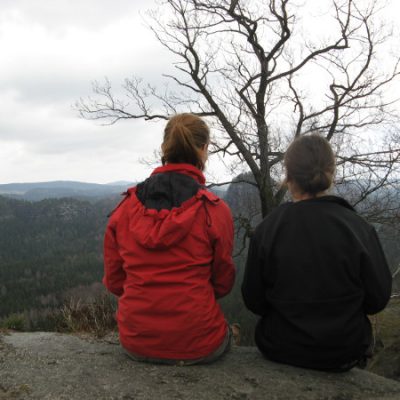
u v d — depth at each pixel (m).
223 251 2.04
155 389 1.91
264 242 2.02
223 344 2.18
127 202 2.08
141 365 2.15
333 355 1.93
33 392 1.89
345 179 7.72
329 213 1.93
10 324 3.97
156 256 1.97
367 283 1.86
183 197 1.97
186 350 2.05
